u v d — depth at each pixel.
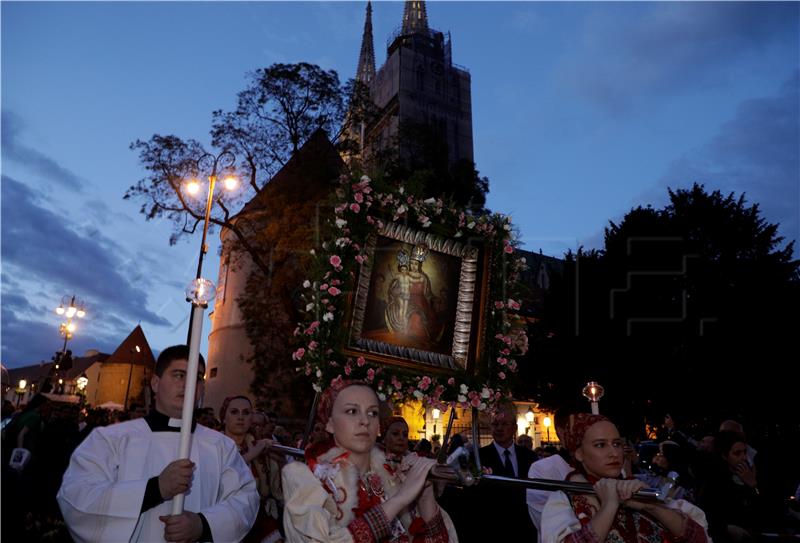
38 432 8.74
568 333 26.45
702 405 24.36
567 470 3.65
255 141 23.94
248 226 24.27
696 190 28.58
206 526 2.76
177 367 3.18
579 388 24.36
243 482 3.23
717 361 24.23
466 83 77.38
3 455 5.18
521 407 35.16
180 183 22.39
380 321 3.69
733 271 25.83
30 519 7.98
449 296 3.96
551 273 28.36
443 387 3.75
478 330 3.96
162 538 2.85
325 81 24.64
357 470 2.53
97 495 2.68
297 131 24.33
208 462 3.15
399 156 27.09
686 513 2.75
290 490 2.41
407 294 3.80
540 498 3.52
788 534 4.71
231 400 4.76
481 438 19.20
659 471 5.84
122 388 65.19
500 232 4.20
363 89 26.14
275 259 22.36
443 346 3.88
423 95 73.94
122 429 3.08
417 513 2.61
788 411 23.62
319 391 3.43
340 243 3.64
